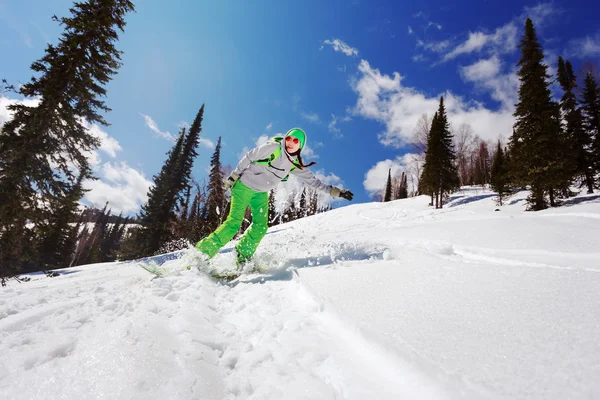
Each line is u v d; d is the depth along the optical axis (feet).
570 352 2.66
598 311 3.37
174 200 76.89
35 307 5.67
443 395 2.42
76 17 37.83
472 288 4.82
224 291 7.29
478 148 136.98
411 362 2.89
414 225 17.24
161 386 2.86
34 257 35.17
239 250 10.21
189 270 8.75
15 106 33.81
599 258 6.78
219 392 3.03
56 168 35.35
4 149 32.63
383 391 2.71
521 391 2.27
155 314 4.87
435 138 77.61
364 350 3.44
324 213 59.36
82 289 7.18
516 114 51.80
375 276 6.34
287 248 13.04
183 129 89.66
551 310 3.58
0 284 31.63
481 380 2.46
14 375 3.21
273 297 6.19
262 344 4.05
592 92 60.85
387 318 3.96
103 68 37.99
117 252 77.20
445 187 74.49
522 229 10.88
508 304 3.95
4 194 31.35
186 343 3.87
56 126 35.27
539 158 46.39
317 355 3.49
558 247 8.04
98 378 2.96
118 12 39.50
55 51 36.47
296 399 2.74
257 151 10.21
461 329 3.40
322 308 4.88
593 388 2.18
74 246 88.79
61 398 2.72
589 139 59.11
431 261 7.25
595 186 56.80
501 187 58.85
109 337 3.80
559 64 77.36
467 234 11.13
